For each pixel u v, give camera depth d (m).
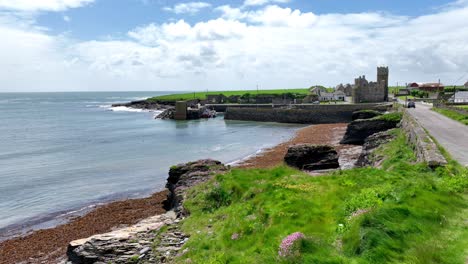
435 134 32.06
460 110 50.41
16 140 74.19
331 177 21.08
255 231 14.71
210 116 131.88
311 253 10.58
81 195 36.59
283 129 92.44
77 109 180.12
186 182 27.94
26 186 39.78
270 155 54.38
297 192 18.22
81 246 17.91
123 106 199.62
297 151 35.81
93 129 94.75
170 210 27.53
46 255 23.09
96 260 16.86
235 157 54.56
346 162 43.44
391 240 10.34
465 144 26.89
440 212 12.52
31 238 26.06
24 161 53.03
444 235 10.92
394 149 32.56
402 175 19.39
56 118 127.94
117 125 105.56
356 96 117.56
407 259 9.54
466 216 12.48
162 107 175.38
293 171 24.83
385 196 14.72
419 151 24.12
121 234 18.62
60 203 34.12
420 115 51.75
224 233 15.72
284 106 119.31
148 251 16.78
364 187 17.47
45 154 58.53
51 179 42.72
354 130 58.72
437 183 16.36
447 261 9.35
